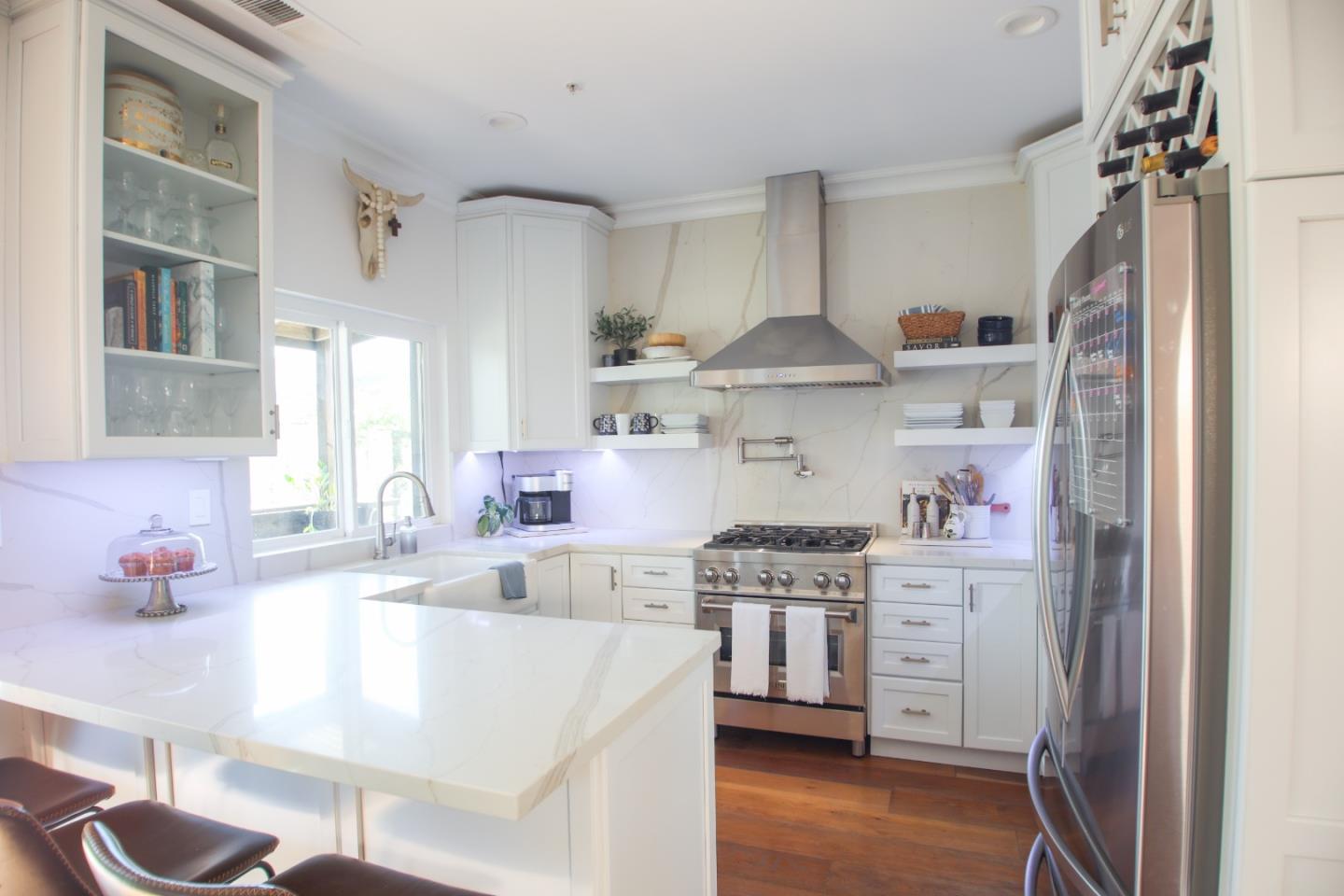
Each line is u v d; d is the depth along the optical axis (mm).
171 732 1258
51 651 1740
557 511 4176
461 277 3865
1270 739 975
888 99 2857
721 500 4023
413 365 3682
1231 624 1021
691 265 4086
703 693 1675
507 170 3547
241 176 2352
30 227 1953
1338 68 952
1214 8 1055
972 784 2914
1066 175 3033
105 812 1457
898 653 3113
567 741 1146
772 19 2291
